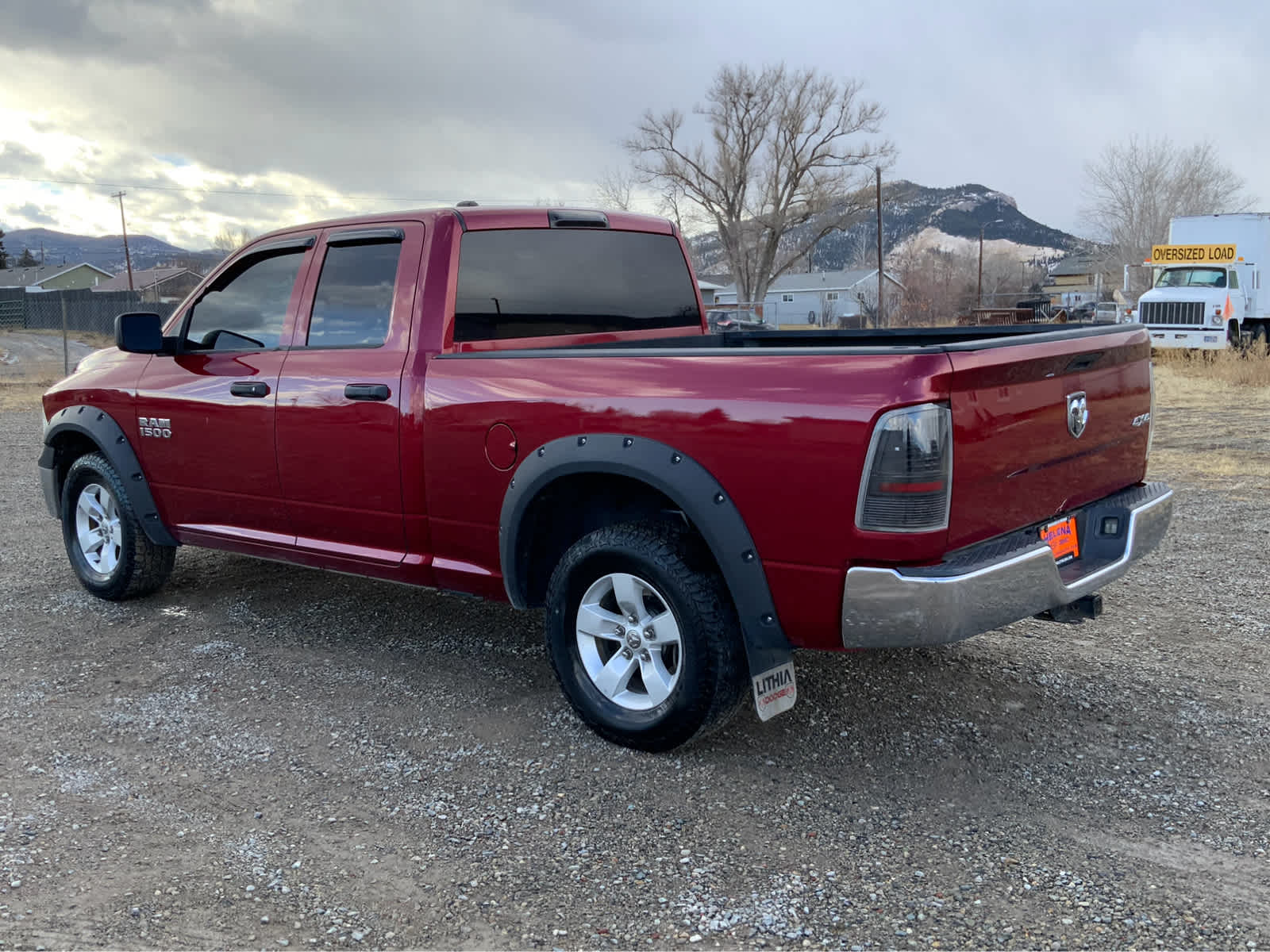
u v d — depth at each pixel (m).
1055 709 3.84
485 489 3.76
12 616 5.20
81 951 2.45
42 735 3.74
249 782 3.35
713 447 3.14
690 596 3.23
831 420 2.90
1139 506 3.59
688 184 59.47
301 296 4.45
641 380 3.33
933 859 2.82
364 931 2.53
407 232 4.09
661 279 4.99
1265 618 4.85
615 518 3.80
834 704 3.92
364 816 3.12
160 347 4.73
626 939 2.49
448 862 2.85
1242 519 6.97
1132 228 55.88
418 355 3.96
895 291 75.69
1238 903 2.58
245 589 5.64
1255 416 12.64
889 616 2.88
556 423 3.51
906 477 2.79
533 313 4.29
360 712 3.92
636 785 3.29
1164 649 4.47
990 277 101.31
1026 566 2.99
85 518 5.50
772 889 2.69
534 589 3.86
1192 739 3.56
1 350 36.56
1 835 3.01
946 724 3.71
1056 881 2.69
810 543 2.98
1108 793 3.19
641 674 3.51
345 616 5.13
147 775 3.41
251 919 2.58
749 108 56.91
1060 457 3.34
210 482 4.77
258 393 4.45
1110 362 3.61
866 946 2.44
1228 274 22.47
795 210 58.66
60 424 5.36
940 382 2.79
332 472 4.25
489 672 4.32
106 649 4.69
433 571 4.06
